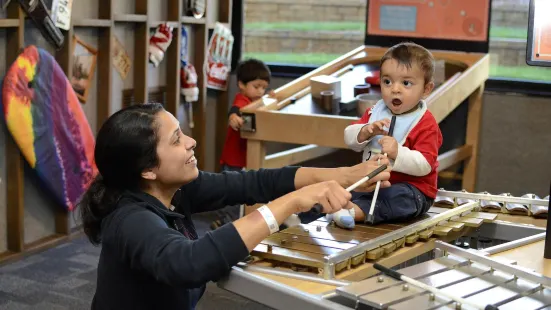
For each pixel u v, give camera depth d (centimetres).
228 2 502
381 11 473
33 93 349
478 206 224
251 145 364
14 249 361
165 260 148
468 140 436
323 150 430
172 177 171
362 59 451
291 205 157
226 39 500
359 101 353
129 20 410
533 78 469
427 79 218
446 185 450
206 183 195
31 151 350
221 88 503
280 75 511
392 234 182
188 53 482
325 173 192
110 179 170
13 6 342
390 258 179
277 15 536
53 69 360
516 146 459
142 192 171
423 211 214
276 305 151
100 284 169
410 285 149
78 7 386
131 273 164
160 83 462
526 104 453
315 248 174
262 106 367
